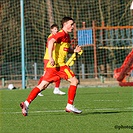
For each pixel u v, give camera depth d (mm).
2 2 74875
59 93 45188
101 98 39688
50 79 25656
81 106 32062
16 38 74812
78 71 72188
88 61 72312
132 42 69500
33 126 21500
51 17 74750
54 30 38625
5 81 66438
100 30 71188
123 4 78125
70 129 20234
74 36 67250
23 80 57312
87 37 69688
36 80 64312
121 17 79000
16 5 75125
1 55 74375
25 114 24969
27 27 74375
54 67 25703
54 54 25750
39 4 74250
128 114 26078
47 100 38281
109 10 79188
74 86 25938
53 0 76562
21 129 20562
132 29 69625
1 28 74625
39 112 28016
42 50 74375
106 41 71938
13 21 75062
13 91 51688
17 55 75062
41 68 67562
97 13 79812
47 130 20062
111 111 28062
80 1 78438
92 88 55656
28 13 74688
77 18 78188
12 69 70312
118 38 71562
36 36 74500
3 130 20328
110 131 19438
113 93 46156
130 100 37188
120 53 73000
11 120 23953
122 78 15508
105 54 73000
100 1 79000
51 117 25094
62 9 76938
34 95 25234
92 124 21828
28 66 67750
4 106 32625
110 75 72688
